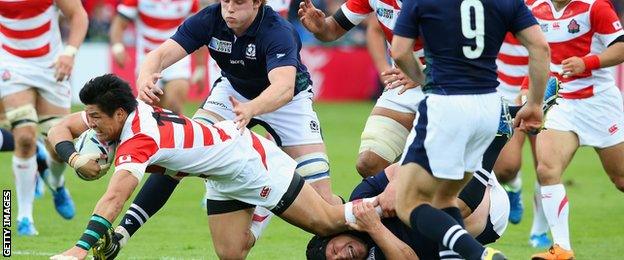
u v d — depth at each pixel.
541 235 37.53
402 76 32.97
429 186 25.97
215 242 30.11
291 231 39.78
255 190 28.69
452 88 25.61
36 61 39.28
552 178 33.62
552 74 34.66
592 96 34.22
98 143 27.38
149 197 30.20
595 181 54.09
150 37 51.34
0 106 41.25
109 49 85.44
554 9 34.66
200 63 52.16
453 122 25.52
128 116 26.88
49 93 39.69
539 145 34.09
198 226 40.25
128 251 34.97
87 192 48.50
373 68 95.44
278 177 28.84
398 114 33.88
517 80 41.25
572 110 34.22
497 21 25.88
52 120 39.84
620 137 34.66
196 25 31.06
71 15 39.28
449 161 25.64
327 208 28.88
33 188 38.47
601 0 33.88
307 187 29.22
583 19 34.06
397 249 27.95
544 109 29.55
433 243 28.41
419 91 33.47
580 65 33.22
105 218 25.97
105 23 88.12
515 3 26.00
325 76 95.25
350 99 95.94
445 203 26.94
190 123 27.81
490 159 28.98
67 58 38.75
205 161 27.78
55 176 40.16
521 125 27.28
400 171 26.55
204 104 33.38
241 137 28.55
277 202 28.84
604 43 33.88
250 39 30.53
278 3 45.47
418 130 26.05
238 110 28.36
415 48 32.44
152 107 27.89
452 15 25.62
